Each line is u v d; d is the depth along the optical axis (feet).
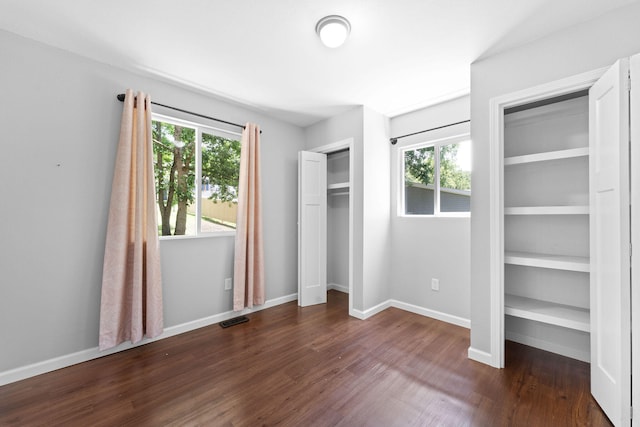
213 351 7.47
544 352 7.30
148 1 5.10
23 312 6.15
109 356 7.14
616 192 4.65
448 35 6.07
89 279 6.99
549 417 4.99
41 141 6.36
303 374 6.40
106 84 7.24
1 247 5.93
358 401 5.47
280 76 7.89
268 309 10.80
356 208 10.05
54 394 5.65
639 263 4.28
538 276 7.36
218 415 5.10
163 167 8.68
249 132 9.93
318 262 11.62
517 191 7.66
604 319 5.06
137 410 5.21
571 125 6.82
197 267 9.00
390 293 11.14
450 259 9.44
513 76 6.47
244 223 9.65
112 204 7.07
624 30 5.23
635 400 4.33
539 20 5.60
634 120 4.36
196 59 7.07
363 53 6.77
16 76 6.07
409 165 10.98
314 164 11.57
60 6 5.24
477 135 7.00
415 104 9.83
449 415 5.08
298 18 5.56
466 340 8.09
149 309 7.54
